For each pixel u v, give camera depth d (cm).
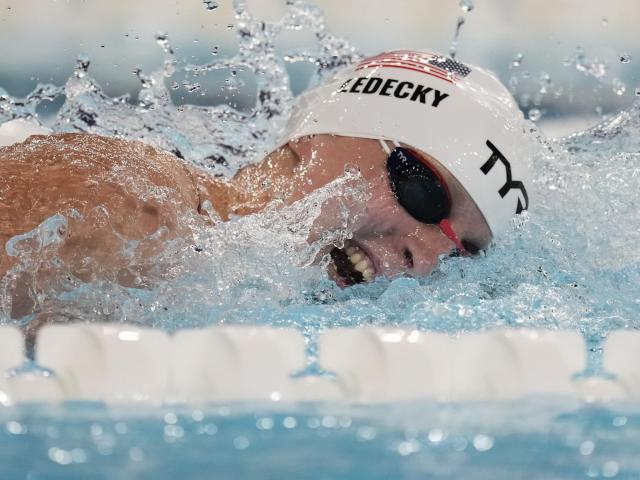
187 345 359
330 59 965
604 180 736
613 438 293
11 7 1675
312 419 313
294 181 650
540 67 1777
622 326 580
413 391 355
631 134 888
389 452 272
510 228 689
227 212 625
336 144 657
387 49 1942
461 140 659
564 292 630
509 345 367
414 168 651
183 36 1612
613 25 1923
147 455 264
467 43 1938
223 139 894
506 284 661
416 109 664
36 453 264
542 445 283
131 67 1487
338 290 640
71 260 524
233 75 943
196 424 303
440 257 665
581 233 705
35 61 1555
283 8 1619
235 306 561
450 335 371
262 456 266
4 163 561
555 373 367
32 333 498
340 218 641
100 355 350
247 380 351
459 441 287
